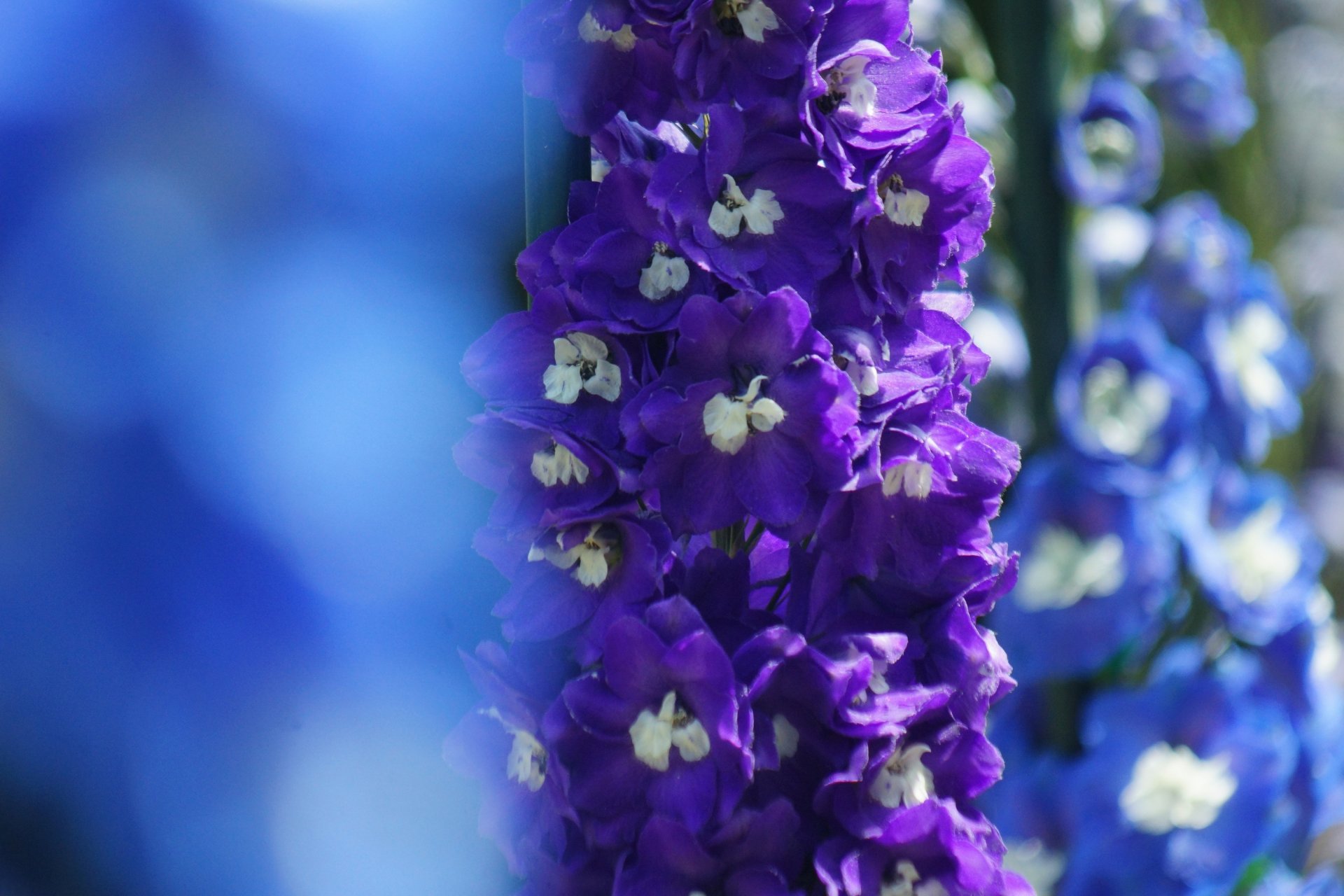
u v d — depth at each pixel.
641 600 1.31
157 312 1.26
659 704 1.30
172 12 1.26
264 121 1.27
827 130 1.30
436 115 1.30
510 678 1.31
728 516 1.30
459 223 1.31
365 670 1.28
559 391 1.31
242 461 1.26
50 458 1.25
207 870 1.26
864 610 1.33
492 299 1.34
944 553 1.33
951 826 1.31
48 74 1.25
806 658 1.30
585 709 1.30
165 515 1.26
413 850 1.29
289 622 1.27
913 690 1.32
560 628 1.32
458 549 1.33
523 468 1.32
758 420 1.30
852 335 1.31
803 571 1.32
